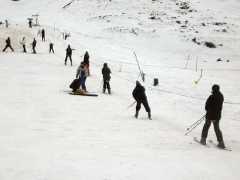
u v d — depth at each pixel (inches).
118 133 471.2
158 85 1061.8
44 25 2298.2
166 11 2881.4
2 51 1365.7
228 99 983.6
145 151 394.6
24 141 387.9
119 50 1856.5
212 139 519.8
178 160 369.7
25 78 867.4
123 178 295.3
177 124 591.8
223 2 3189.0
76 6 3090.6
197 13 2856.8
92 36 2204.7
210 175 326.0
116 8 2972.4
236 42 2255.2
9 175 281.6
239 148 477.1
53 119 512.7
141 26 2501.2
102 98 730.8
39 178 279.6
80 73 745.0
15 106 575.8
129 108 668.7
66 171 300.7
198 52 2053.4
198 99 923.4
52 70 1021.8
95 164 327.9
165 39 2247.8
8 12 2940.5
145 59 1700.3
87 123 510.0
